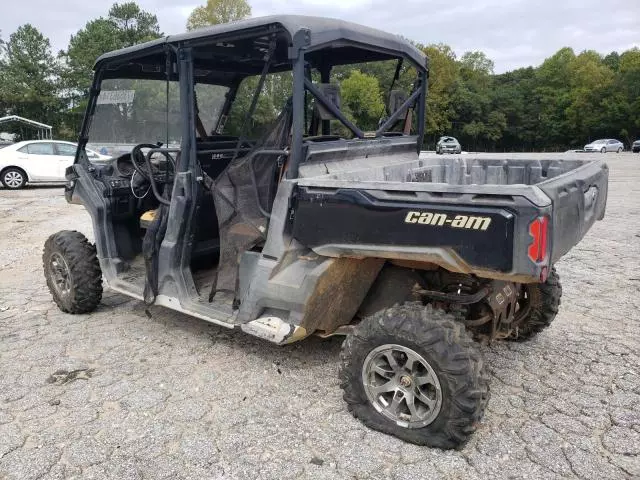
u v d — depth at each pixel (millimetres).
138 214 4930
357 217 2906
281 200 3248
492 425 3094
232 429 3084
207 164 4383
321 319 3363
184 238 3947
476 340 3367
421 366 2863
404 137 4309
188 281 3998
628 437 2949
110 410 3291
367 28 3676
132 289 4434
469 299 3082
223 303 3883
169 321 4746
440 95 58156
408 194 2762
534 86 70250
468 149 66688
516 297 3637
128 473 2699
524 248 2436
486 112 64312
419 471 2689
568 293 5367
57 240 4816
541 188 2514
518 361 3896
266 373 3754
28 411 3275
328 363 3904
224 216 3676
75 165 4867
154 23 59031
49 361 3963
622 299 5168
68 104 54219
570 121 63594
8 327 4641
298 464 2762
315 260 3223
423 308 2906
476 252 2557
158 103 4082
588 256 6812
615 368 3766
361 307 3625
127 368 3846
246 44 3754
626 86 58531
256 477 2664
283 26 3123
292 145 3230
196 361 3949
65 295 4879
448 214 2615
